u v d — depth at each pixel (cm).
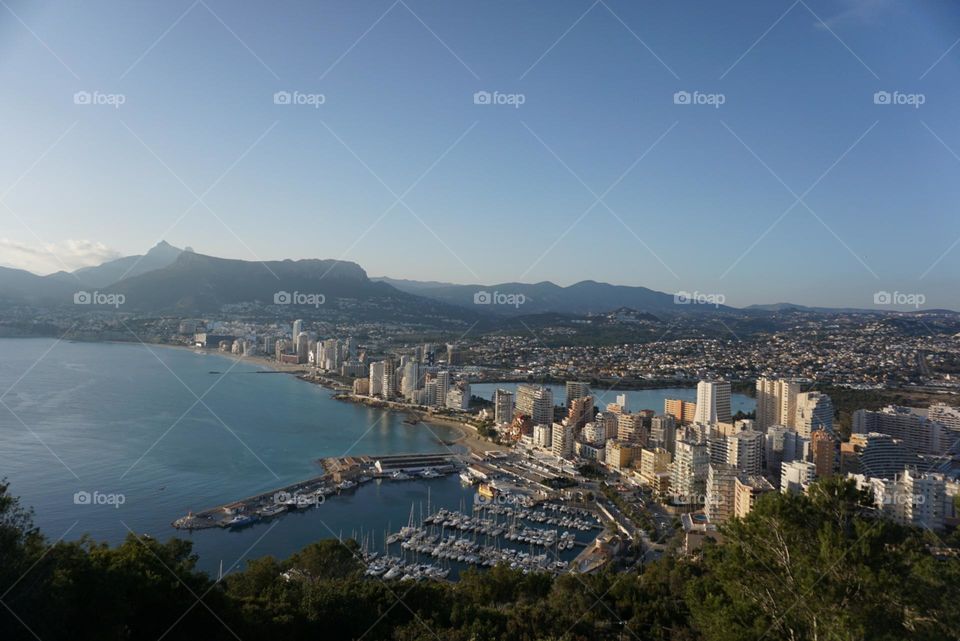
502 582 10100
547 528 17212
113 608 5194
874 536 4256
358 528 16762
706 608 5097
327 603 7444
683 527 16512
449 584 11081
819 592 4216
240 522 16450
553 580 10825
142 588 5841
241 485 19475
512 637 7400
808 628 4256
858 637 3912
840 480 4853
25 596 4450
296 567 10281
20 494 17050
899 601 4084
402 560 14062
